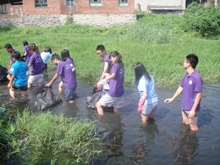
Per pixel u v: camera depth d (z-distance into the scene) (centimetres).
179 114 683
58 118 642
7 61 1330
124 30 2272
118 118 667
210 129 595
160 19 2895
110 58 689
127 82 988
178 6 3488
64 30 2647
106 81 662
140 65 593
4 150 524
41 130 555
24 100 803
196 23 2344
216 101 775
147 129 603
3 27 2848
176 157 487
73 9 2883
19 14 2862
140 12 3478
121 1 2902
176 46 1598
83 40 1928
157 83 970
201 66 1153
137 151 511
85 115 690
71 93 777
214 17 2294
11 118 659
